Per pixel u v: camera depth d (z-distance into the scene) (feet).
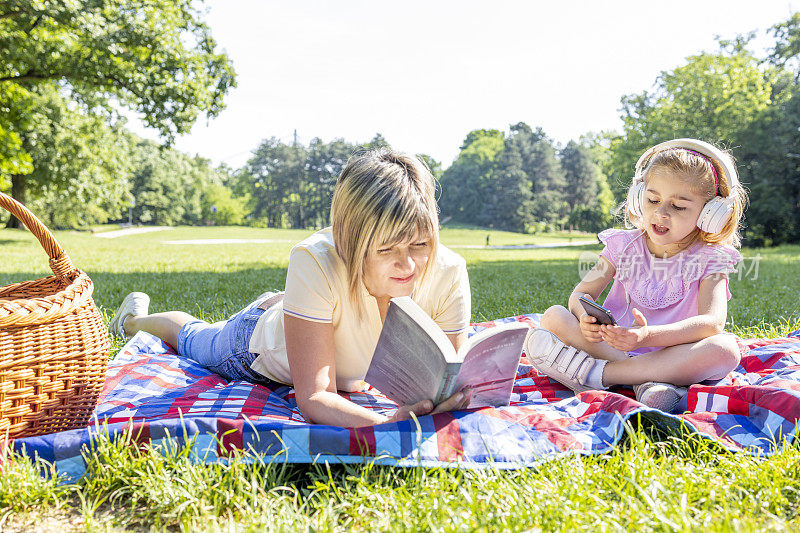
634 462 5.49
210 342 9.32
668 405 7.45
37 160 84.12
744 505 4.83
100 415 7.11
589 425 6.63
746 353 9.63
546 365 8.60
